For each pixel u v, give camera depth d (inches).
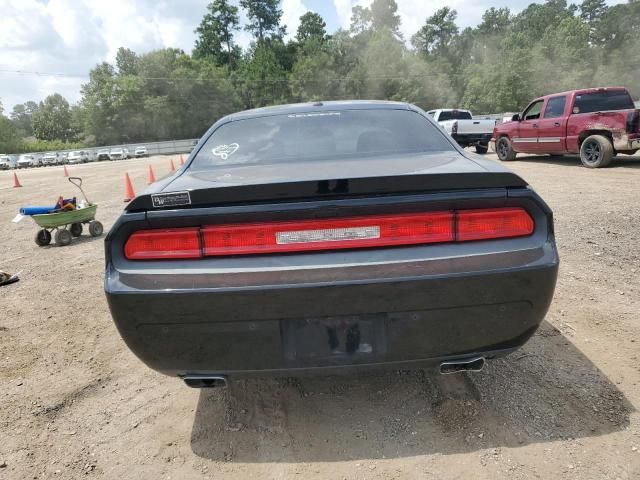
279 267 73.3
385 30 3555.6
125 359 126.6
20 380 117.2
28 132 5846.5
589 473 74.5
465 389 99.3
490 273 72.8
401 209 74.2
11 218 401.1
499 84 3154.5
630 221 225.0
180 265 75.1
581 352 111.2
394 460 80.7
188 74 3053.6
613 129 394.3
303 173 83.0
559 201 281.4
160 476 81.0
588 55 3164.4
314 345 76.1
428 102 3400.6
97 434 93.9
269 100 3208.7
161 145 2527.1
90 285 192.4
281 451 85.2
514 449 81.0
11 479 82.0
